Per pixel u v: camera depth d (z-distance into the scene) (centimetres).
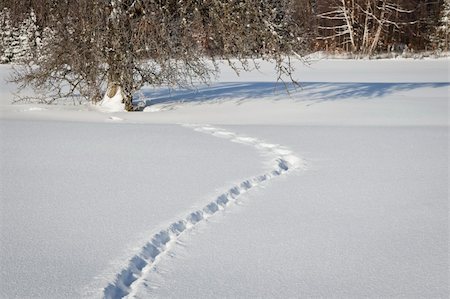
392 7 5166
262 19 1506
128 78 1563
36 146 977
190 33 1516
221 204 621
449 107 1605
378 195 654
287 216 574
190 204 609
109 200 626
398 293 398
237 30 1505
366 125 1289
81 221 550
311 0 5047
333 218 567
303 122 1354
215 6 1495
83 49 1505
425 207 605
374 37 5303
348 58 4866
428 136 1108
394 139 1070
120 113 1546
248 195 657
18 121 1335
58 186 691
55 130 1179
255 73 3328
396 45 5538
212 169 793
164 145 994
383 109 1573
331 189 683
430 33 5612
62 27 1498
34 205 605
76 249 474
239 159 869
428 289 404
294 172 782
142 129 1200
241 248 484
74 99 1828
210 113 1537
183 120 1395
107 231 520
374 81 2641
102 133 1137
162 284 412
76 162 838
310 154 915
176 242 498
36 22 1563
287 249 481
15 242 490
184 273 432
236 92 2002
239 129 1200
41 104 1709
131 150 941
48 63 1563
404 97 1852
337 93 1956
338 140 1056
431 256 465
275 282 416
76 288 399
